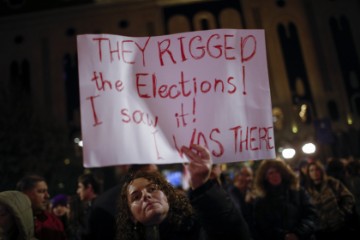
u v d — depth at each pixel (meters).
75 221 4.08
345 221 4.32
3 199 2.35
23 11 28.55
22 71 27.83
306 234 3.61
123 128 2.21
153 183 1.77
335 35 27.06
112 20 28.19
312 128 23.97
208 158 1.81
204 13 27.83
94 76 2.24
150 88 2.32
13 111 18.98
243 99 2.35
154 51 2.37
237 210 1.81
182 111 2.31
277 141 22.77
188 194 1.93
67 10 28.28
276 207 3.71
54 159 19.50
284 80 26.25
